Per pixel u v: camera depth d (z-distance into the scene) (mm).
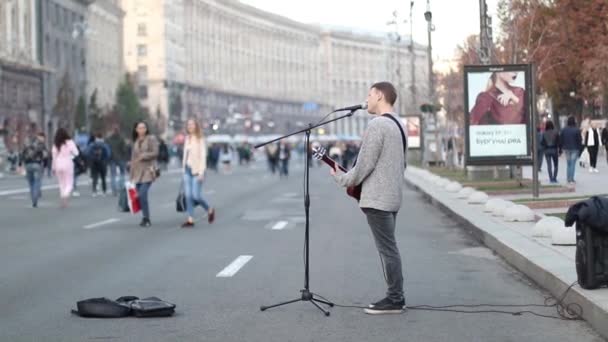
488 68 24219
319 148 9531
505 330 8719
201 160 20188
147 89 125188
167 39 125875
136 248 15859
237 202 29062
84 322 9219
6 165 71938
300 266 13391
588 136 39812
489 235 15703
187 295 10844
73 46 92625
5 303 10391
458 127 61469
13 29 77750
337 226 20219
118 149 33531
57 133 27078
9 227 20172
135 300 9859
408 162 69375
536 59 51031
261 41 161000
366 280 12000
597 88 53594
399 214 23484
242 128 150500
